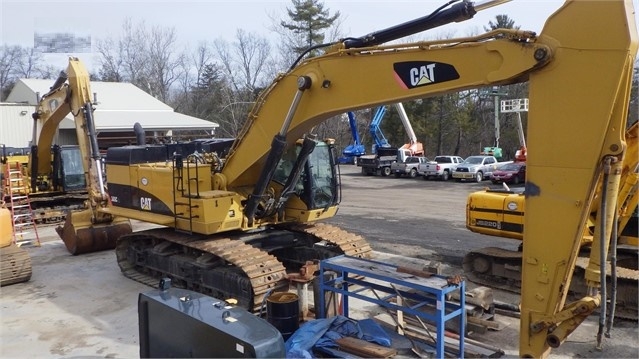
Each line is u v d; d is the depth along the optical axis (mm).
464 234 14414
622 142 4793
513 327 7789
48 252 13242
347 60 6887
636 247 8727
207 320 4688
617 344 7148
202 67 63625
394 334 7348
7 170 15719
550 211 5016
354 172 39312
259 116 8430
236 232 9836
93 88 41250
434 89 5961
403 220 16828
